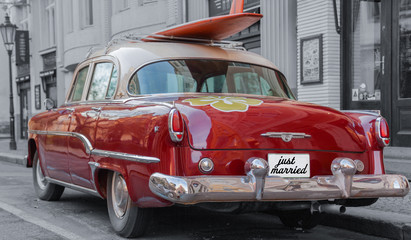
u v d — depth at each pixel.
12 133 17.55
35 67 24.33
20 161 13.10
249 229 4.81
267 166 3.54
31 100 25.11
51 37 23.56
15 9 26.91
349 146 4.03
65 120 5.40
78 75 5.75
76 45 19.11
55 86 22.70
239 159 3.67
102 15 18.33
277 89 4.91
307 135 3.87
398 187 3.95
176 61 4.64
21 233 4.61
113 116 4.38
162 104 3.83
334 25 9.79
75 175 5.13
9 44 17.56
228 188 3.48
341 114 4.12
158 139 3.67
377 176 3.96
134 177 3.94
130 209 4.20
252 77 4.82
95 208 5.89
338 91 9.88
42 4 23.78
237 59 4.90
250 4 12.12
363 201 4.30
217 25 4.88
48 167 5.89
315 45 9.97
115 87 4.71
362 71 9.66
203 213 5.58
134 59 4.70
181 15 14.62
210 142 3.62
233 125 3.69
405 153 8.28
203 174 3.59
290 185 3.63
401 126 9.02
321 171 3.91
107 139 4.40
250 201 3.76
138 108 4.06
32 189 7.48
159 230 4.70
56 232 4.64
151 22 15.57
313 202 4.00
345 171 3.80
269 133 3.75
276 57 11.15
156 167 3.66
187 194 3.40
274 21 11.16
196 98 4.09
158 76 4.52
